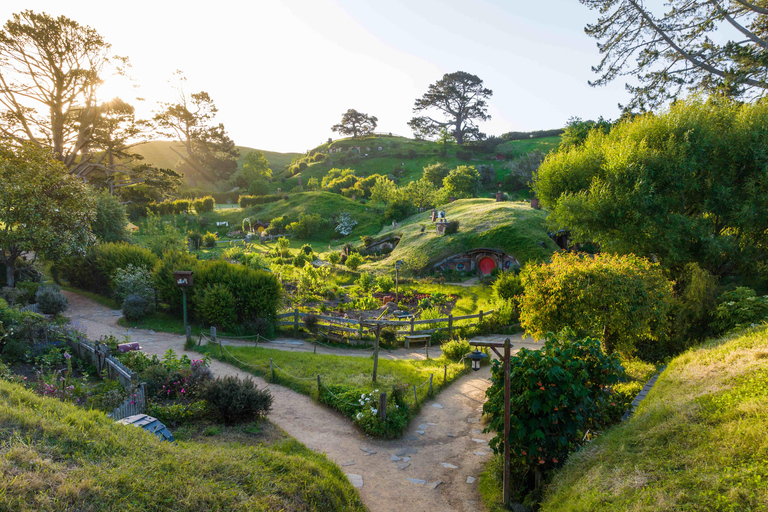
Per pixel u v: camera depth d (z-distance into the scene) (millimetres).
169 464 5824
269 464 6832
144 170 53531
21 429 5547
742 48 22547
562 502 6379
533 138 139000
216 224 73688
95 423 6418
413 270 40719
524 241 38688
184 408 10352
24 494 4340
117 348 13586
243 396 10258
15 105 41625
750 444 5586
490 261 39719
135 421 8141
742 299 14297
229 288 20625
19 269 25203
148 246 36750
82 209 23391
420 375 15352
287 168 141500
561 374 7605
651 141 21578
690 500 5020
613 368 8336
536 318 14328
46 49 40125
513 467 8297
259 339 20141
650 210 20016
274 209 77750
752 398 6703
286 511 5574
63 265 28625
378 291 33344
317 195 80688
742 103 22016
